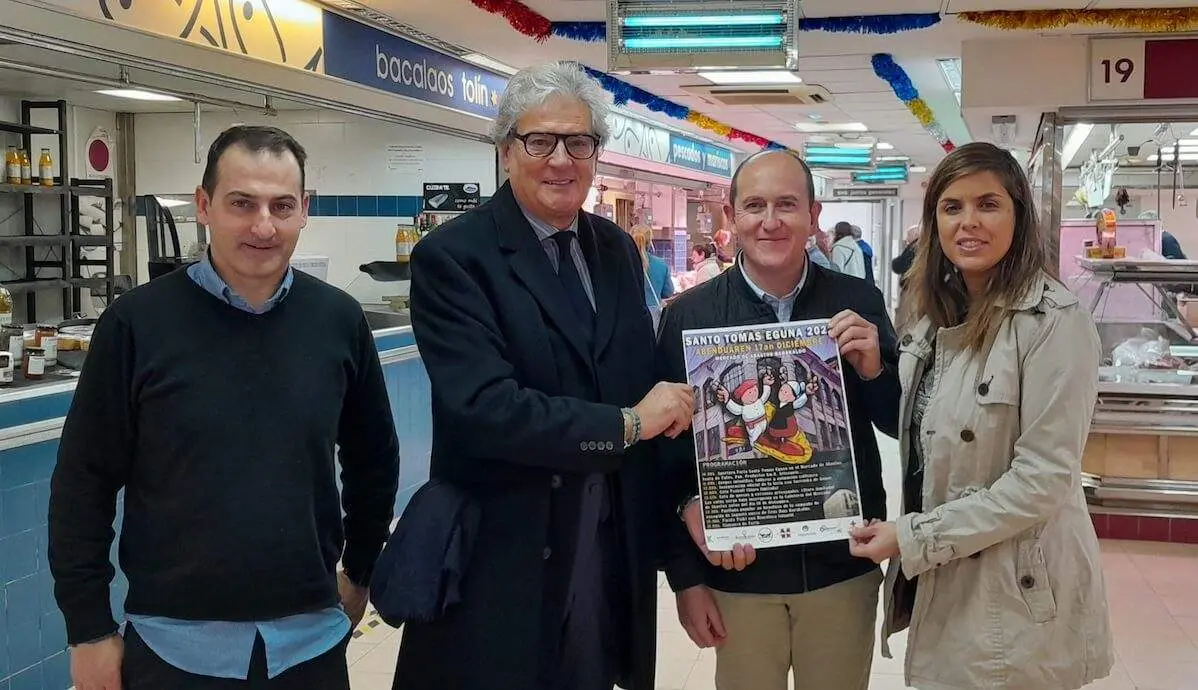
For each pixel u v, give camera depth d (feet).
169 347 5.93
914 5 17.67
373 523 7.27
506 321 6.20
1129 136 23.21
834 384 6.79
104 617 6.04
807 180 7.05
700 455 6.75
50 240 17.22
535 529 6.28
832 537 6.68
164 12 12.36
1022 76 20.18
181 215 18.10
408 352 18.70
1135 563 16.88
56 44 11.04
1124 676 12.41
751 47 15.39
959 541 6.24
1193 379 18.06
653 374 6.95
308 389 6.22
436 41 19.57
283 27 14.96
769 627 7.31
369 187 22.34
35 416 10.52
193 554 5.90
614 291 6.77
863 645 7.34
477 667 6.26
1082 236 22.57
